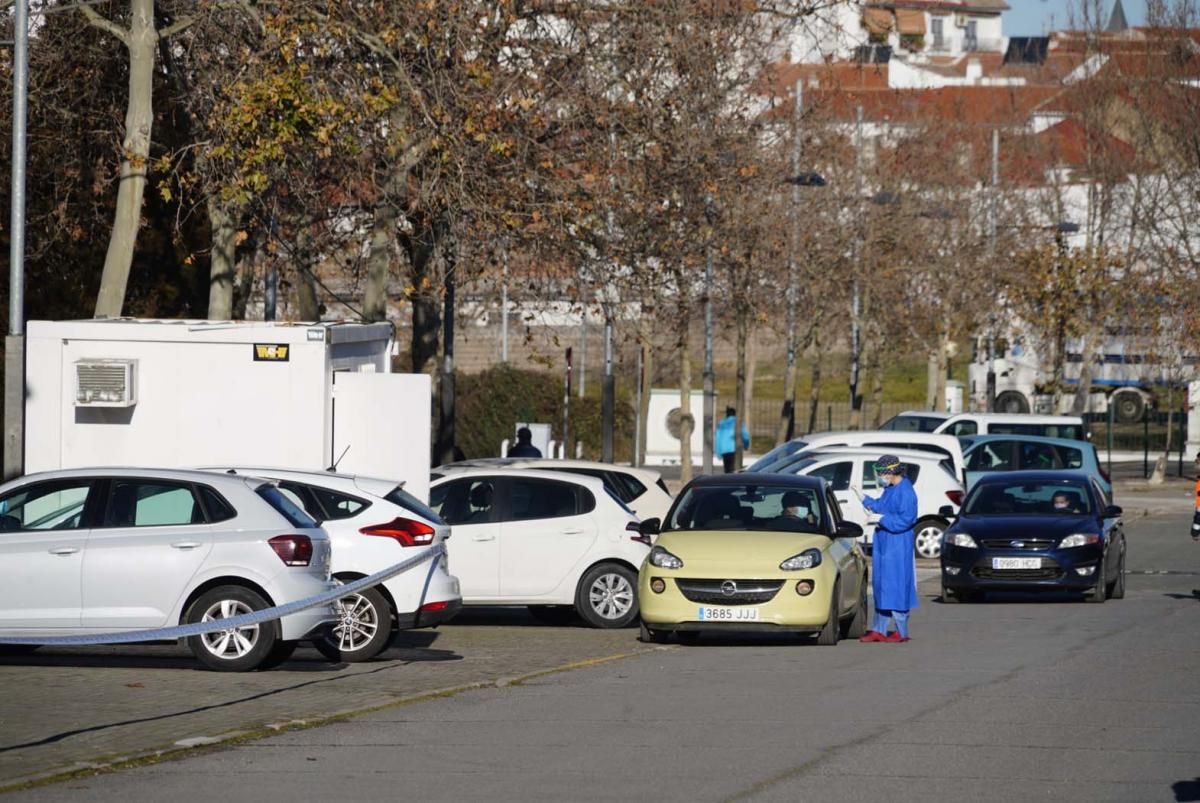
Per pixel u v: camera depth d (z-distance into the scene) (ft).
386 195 264.93
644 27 280.10
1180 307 564.30
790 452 369.30
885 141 588.50
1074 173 650.84
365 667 170.81
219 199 247.70
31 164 299.79
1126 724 129.70
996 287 561.84
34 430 205.16
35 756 113.09
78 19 284.61
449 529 184.34
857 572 206.08
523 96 263.08
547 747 118.93
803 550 191.72
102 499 161.27
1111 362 648.79
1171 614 239.71
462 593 215.72
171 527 160.15
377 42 246.88
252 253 335.67
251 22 254.06
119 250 238.89
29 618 158.30
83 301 310.86
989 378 568.00
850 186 525.75
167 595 158.81
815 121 471.62
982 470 379.96
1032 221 611.88
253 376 203.92
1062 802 98.63
